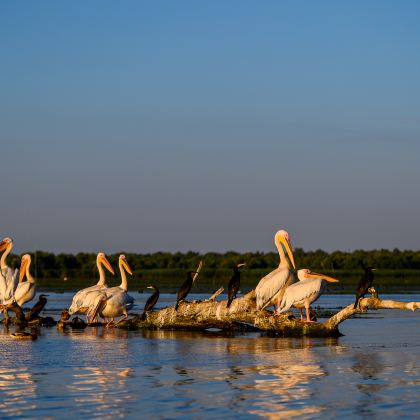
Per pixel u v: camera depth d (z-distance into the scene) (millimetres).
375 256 72625
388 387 12375
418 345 17703
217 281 65875
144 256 81500
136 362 15086
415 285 56812
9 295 24094
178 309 21469
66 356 15984
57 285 62000
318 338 19344
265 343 18219
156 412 10797
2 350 16984
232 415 10633
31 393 11992
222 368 14289
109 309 22672
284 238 20891
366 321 24766
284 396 11750
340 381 12906
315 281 19906
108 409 10961
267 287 20281
